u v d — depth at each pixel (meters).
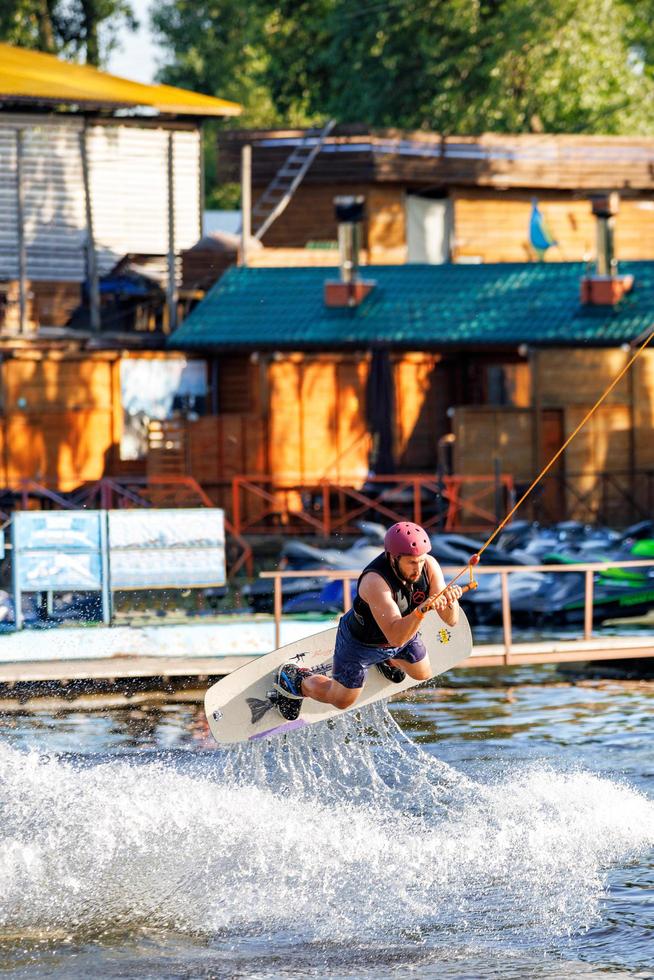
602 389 131.75
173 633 68.38
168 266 145.00
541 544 95.88
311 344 136.75
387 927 33.19
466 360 145.75
